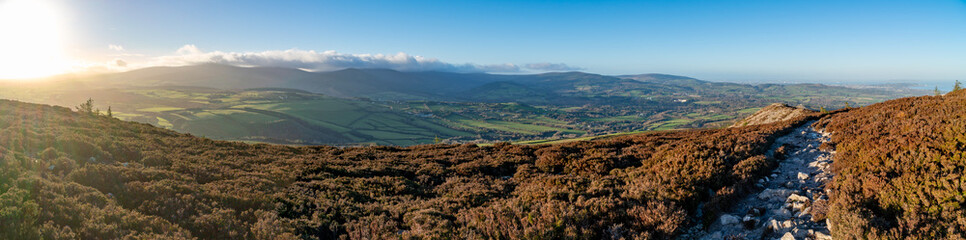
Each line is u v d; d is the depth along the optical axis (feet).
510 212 35.96
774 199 36.63
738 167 47.09
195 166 55.11
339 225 37.32
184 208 36.70
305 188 49.75
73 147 53.93
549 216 32.63
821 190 37.24
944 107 68.44
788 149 65.21
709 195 38.65
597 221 32.24
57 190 34.86
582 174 58.18
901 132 54.34
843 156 45.57
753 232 29.86
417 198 48.08
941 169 32.45
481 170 66.64
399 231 35.96
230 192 43.73
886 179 32.24
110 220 30.96
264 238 32.53
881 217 26.99
